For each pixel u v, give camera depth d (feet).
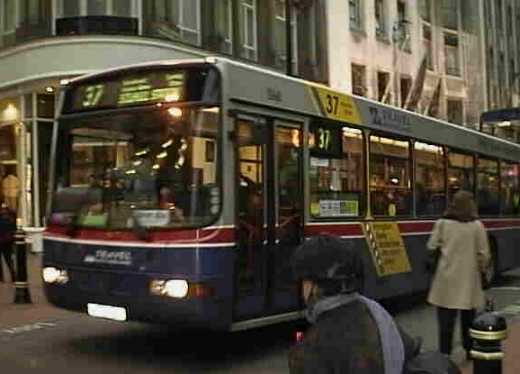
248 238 27.91
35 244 72.59
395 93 128.77
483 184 49.08
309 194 31.48
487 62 169.78
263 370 27.43
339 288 9.50
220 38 87.45
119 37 72.02
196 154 26.84
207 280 26.00
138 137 28.04
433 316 40.11
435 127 42.70
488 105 168.55
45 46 72.08
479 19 164.76
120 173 28.25
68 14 73.31
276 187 29.53
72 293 28.71
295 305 30.12
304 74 106.32
